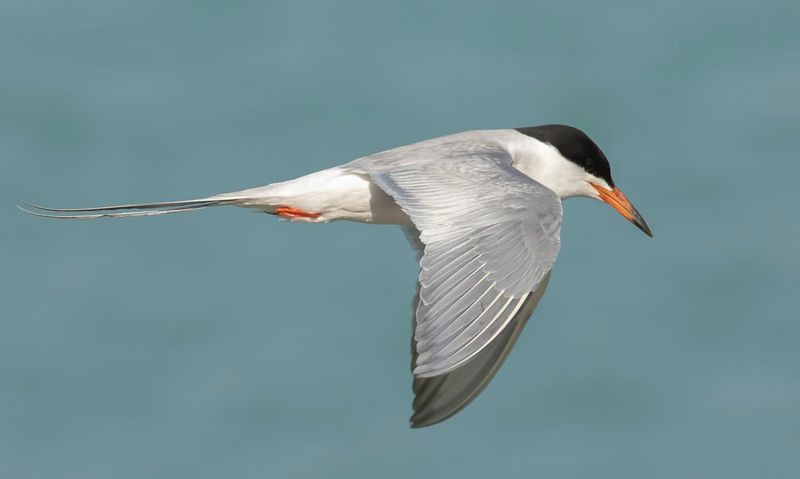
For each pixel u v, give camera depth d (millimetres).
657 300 19969
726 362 19156
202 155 23797
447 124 24391
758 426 18016
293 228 20953
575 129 10047
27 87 25391
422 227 7555
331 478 17062
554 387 18547
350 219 9250
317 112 24859
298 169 23438
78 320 19281
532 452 17703
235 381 18359
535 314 19531
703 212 22234
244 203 9086
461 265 7070
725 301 20016
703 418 18266
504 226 7312
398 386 18141
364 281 19750
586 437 17984
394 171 8383
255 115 24750
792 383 18609
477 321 6820
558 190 10047
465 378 8203
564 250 20609
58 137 23984
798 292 20172
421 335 6727
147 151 23844
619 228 21109
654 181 23266
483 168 8172
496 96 25234
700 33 27234
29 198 22594
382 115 24531
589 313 19625
